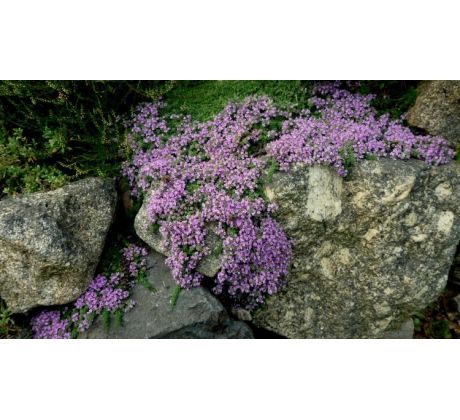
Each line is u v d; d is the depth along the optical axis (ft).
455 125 4.16
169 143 4.40
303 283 4.07
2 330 3.86
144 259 4.08
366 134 4.03
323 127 4.09
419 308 4.00
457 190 3.87
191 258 3.71
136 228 4.01
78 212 3.96
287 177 3.80
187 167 4.07
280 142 3.93
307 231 3.89
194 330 3.62
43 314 4.02
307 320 4.09
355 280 4.00
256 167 3.89
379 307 4.00
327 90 4.58
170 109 4.75
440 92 4.13
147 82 4.83
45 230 3.69
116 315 3.79
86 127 4.61
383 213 3.81
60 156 4.45
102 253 4.20
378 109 4.53
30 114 4.29
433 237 3.85
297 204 3.79
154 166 4.11
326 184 3.84
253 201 3.75
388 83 4.48
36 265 3.72
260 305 4.06
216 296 3.95
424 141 4.10
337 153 3.85
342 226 3.90
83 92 4.52
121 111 4.83
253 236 3.67
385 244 3.87
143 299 3.86
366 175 3.84
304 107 4.54
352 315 4.07
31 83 4.15
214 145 4.17
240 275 3.76
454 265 4.50
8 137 4.28
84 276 3.93
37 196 3.90
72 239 3.84
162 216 3.83
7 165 4.16
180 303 3.69
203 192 3.85
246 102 4.43
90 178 4.18
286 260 3.86
